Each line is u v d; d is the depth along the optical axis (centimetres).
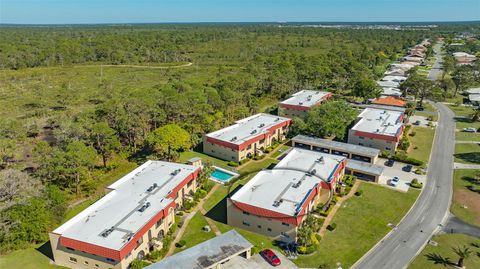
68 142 7919
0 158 8050
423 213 6500
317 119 9944
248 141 8894
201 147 9900
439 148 9556
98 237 5044
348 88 15962
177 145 8369
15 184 6134
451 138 10325
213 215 6550
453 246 5581
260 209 5781
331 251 5488
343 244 5650
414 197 7056
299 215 5575
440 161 8731
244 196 6269
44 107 12925
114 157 8869
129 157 8975
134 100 9338
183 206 6719
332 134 10419
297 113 11881
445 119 12181
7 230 5478
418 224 6169
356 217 6391
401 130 9606
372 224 6181
